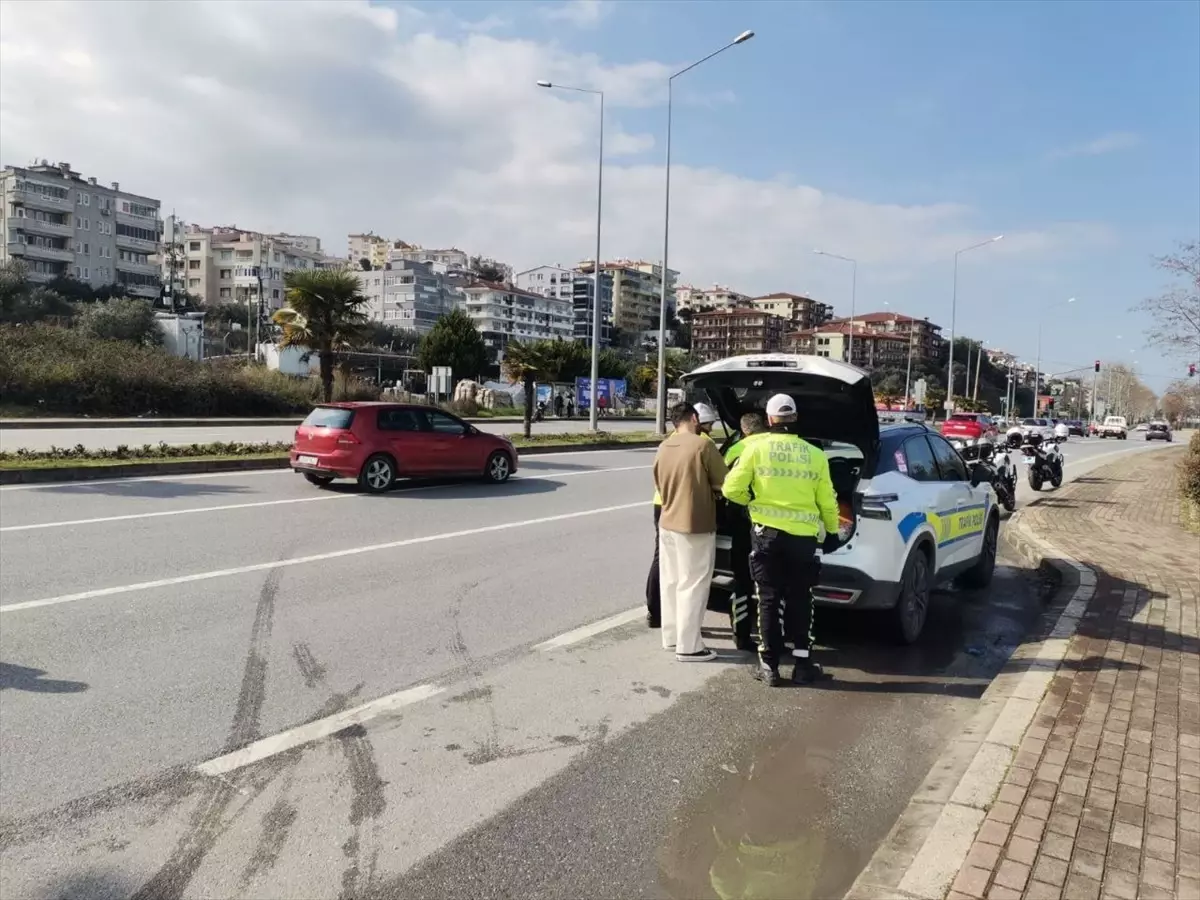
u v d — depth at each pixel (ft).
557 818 11.89
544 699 16.38
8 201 283.59
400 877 10.31
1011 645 21.25
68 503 36.81
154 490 41.93
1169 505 48.57
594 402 97.71
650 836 11.51
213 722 14.64
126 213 318.86
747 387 21.47
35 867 10.23
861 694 17.39
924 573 21.59
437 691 16.56
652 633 21.04
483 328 471.62
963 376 412.77
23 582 23.29
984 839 10.61
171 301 264.52
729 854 11.14
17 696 15.44
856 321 500.74
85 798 11.89
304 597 22.94
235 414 109.50
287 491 43.62
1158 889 9.57
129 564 25.80
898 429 22.80
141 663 17.37
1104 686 16.20
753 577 17.92
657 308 586.86
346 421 44.19
